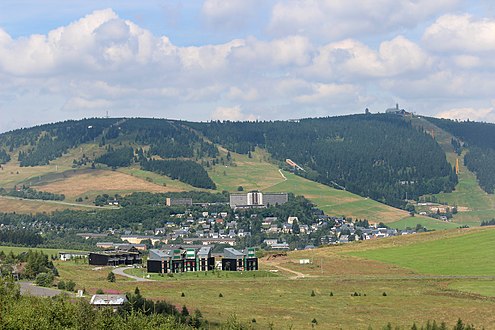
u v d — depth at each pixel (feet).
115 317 520.83
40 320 468.75
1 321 453.58
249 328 580.30
